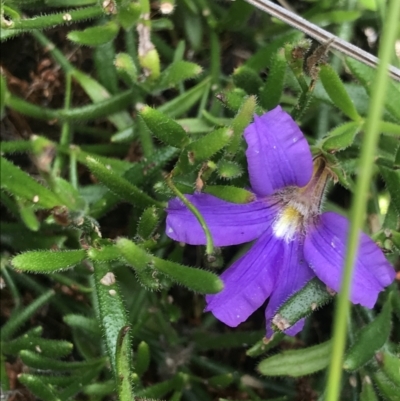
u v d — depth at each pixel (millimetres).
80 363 84
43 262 68
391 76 77
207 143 65
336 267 71
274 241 73
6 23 76
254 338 89
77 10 80
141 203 77
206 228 67
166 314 91
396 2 47
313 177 75
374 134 46
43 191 68
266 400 87
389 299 80
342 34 90
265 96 79
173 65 85
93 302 88
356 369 74
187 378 89
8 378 89
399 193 77
